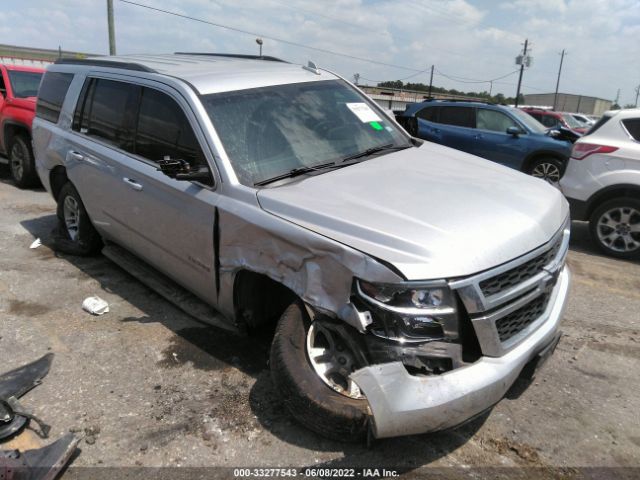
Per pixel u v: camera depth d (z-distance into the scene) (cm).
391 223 263
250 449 279
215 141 332
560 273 317
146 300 450
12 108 833
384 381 234
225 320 376
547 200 322
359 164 356
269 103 372
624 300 478
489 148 980
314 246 267
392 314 238
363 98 444
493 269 248
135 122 409
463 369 241
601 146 610
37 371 344
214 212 324
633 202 590
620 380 347
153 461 271
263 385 331
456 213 277
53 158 527
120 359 360
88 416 304
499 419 304
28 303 443
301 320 282
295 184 318
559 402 321
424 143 435
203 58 475
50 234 618
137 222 409
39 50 3694
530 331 271
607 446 284
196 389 328
